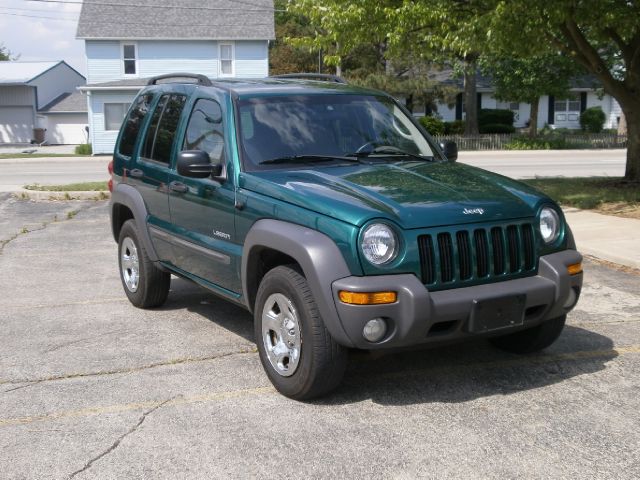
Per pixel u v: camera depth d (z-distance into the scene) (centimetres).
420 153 601
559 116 4769
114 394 498
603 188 1529
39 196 1602
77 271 896
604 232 1036
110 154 3525
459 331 457
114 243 1084
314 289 445
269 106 574
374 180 504
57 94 5656
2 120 5341
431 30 1440
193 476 385
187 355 577
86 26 3616
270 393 496
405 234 446
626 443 417
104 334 635
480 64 3562
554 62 3412
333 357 455
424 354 573
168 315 695
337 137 573
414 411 464
